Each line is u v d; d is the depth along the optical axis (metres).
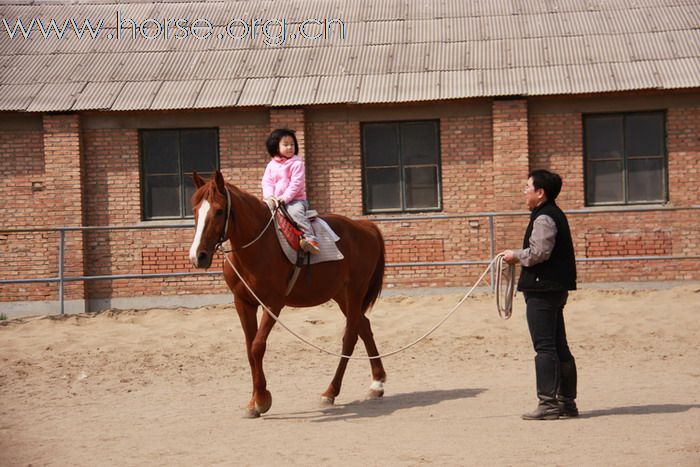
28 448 7.39
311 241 8.59
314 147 18.75
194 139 19.02
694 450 6.43
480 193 18.55
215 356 12.52
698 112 18.23
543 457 6.38
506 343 12.88
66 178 18.50
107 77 19.28
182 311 16.64
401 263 18.00
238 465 6.48
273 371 11.42
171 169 18.98
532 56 18.88
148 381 10.89
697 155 18.23
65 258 18.44
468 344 12.89
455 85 18.20
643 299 16.06
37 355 12.66
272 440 7.39
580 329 13.66
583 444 6.77
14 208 18.66
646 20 19.73
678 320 13.98
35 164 18.72
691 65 18.06
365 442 7.17
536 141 18.47
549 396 7.84
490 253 16.83
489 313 15.03
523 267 7.87
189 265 18.55
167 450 7.13
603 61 18.50
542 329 7.82
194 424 8.27
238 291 8.52
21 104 18.38
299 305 9.08
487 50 19.23
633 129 18.55
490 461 6.31
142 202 18.95
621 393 9.18
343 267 9.25
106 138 18.80
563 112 18.42
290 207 8.74
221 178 8.00
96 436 7.84
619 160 18.55
